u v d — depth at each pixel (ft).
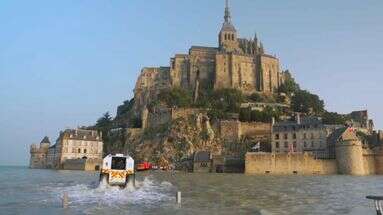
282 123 500.33
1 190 168.35
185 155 527.40
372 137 526.57
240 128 555.69
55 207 112.57
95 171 496.64
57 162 608.19
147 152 567.18
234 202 126.11
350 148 409.90
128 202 125.49
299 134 472.44
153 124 622.95
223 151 534.78
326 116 628.69
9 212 102.32
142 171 479.41
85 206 115.03
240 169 444.96
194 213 101.71
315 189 187.83
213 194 153.89
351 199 139.03
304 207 114.93
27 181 240.73
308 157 418.31
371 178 319.06
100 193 154.61
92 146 611.47
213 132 556.51
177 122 572.10
